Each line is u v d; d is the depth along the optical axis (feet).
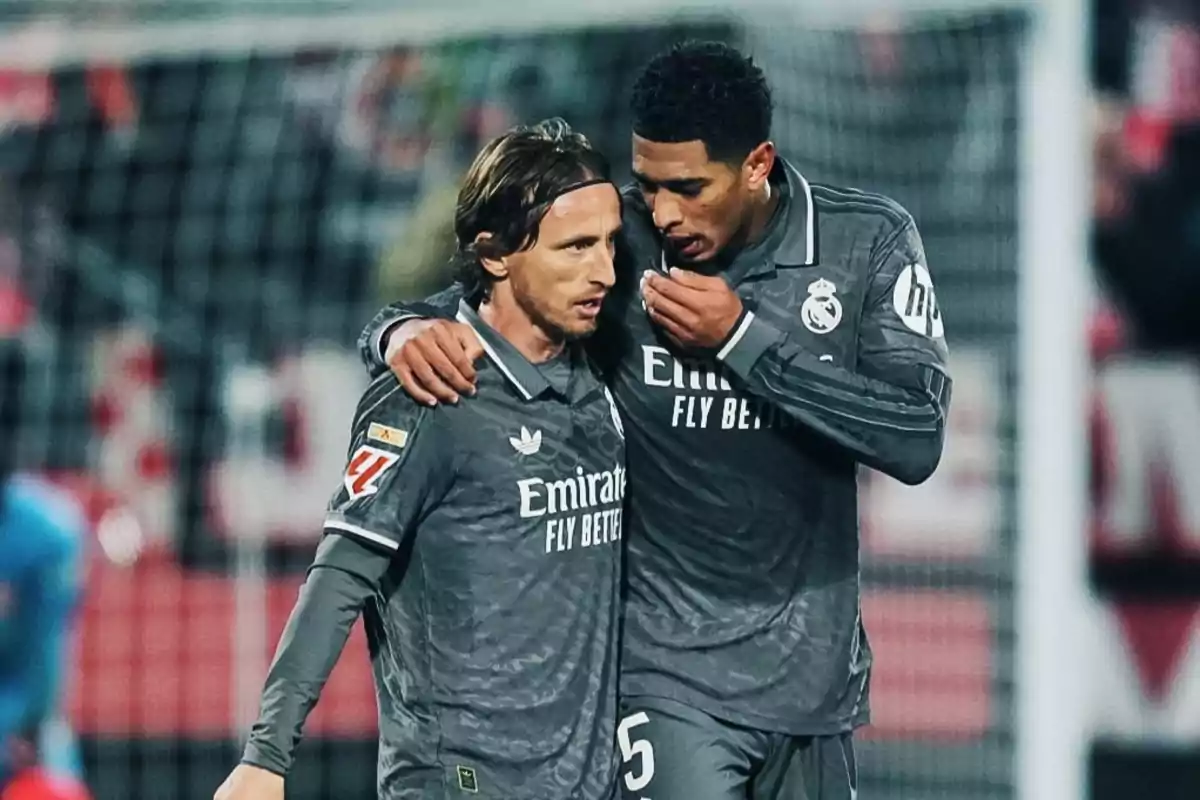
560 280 37.55
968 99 83.76
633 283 41.45
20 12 81.10
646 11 74.69
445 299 40.57
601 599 39.34
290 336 97.76
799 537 42.16
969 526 87.40
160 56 94.38
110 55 83.30
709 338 38.86
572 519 38.78
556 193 37.35
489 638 38.17
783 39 85.71
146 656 90.58
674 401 41.24
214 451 94.73
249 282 99.40
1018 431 70.69
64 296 98.68
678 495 41.86
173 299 98.94
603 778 39.11
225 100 102.01
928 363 40.40
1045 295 69.77
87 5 80.69
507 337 38.60
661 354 41.19
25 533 74.79
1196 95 105.91
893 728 85.66
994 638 85.25
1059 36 69.97
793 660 42.24
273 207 100.27
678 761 42.09
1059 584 69.56
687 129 37.93
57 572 75.20
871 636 87.86
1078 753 78.28
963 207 83.76
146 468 94.63
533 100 98.84
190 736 90.07
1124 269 103.60
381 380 38.60
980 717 84.58
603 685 39.29
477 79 99.66
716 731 42.24
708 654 42.22
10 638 74.43
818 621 42.39
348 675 86.84
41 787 74.69
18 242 99.45
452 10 77.36
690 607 42.39
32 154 101.35
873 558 88.53
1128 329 102.73
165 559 92.79
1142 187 104.73
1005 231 81.30
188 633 90.99
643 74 38.88
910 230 41.68
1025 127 70.38
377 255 98.12
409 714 38.55
